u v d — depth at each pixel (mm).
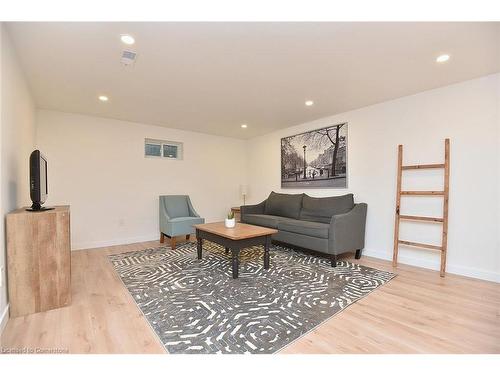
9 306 1803
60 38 1937
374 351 1457
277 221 3891
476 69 2471
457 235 2795
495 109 2555
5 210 1805
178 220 3971
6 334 1605
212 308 1982
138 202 4508
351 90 3014
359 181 3707
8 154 1896
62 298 1986
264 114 4012
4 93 1770
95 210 4070
